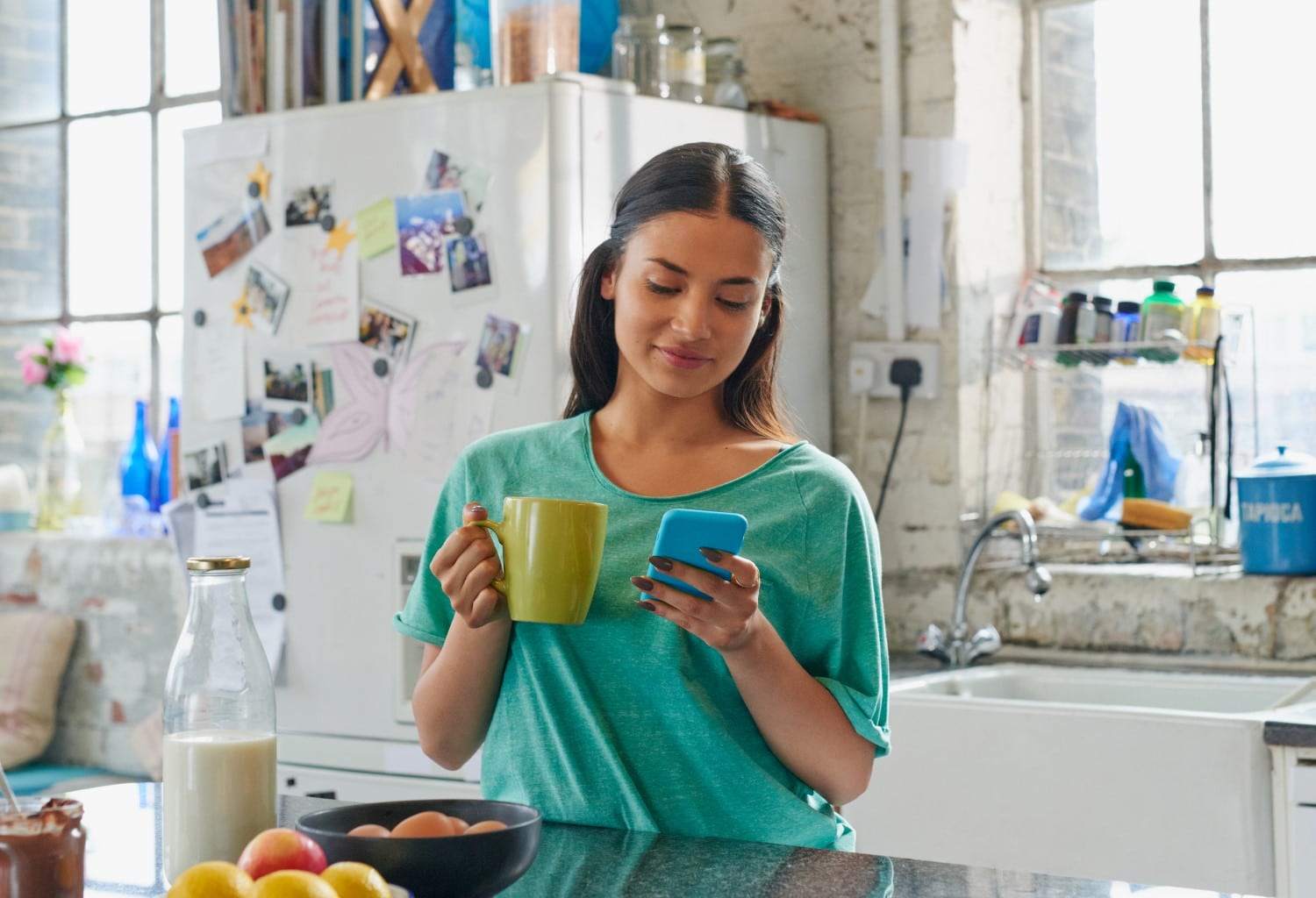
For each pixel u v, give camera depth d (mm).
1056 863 2115
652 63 2688
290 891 820
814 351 2893
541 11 2539
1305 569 2512
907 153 2844
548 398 2365
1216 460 2590
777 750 1219
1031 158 2986
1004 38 2932
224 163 2709
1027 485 2947
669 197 1203
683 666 1207
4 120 3992
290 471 2623
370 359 2537
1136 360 2713
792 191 2844
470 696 1270
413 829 965
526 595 1125
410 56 2666
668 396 1305
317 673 2594
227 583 1105
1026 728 2141
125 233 3891
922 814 2229
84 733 3557
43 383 3766
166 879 1084
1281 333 2727
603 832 1201
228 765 1074
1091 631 2686
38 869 917
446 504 1355
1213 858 1998
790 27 2973
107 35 3908
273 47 2723
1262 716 2012
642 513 1257
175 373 3809
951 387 2820
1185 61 2826
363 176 2545
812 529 1252
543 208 2375
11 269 4008
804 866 1092
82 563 3559
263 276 2658
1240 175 2773
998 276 2910
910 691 2430
